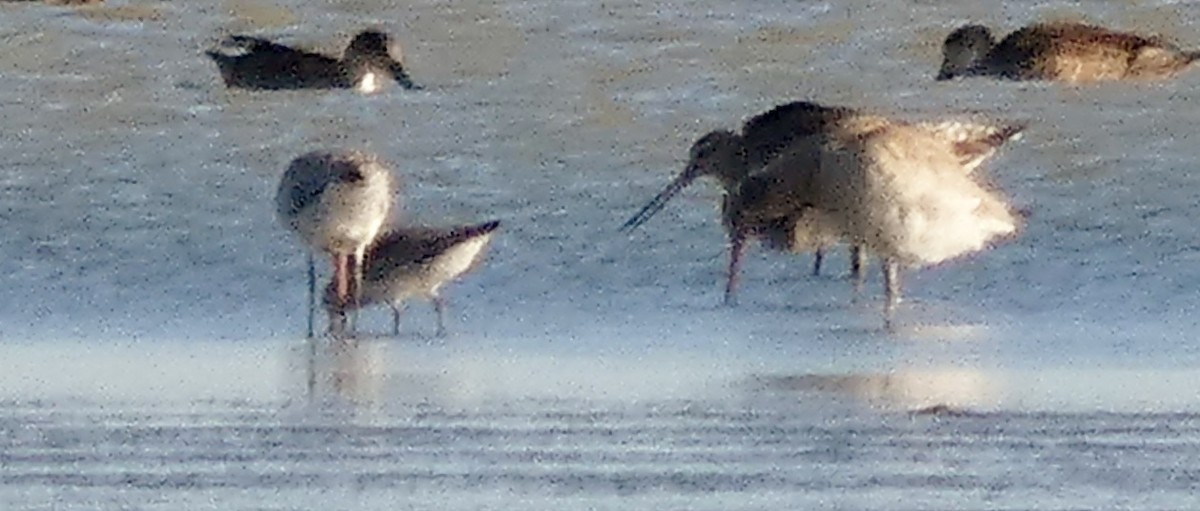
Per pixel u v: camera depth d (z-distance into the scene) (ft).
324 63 79.46
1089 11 94.68
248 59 80.59
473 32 87.76
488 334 53.26
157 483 37.50
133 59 84.12
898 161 55.06
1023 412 42.78
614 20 88.02
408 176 69.92
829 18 88.38
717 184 66.74
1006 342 51.37
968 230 55.57
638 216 64.80
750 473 37.99
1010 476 37.78
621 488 37.11
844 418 42.27
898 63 85.46
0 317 55.01
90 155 71.00
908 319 54.49
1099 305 56.13
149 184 67.82
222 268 60.08
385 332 53.93
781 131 63.93
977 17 90.63
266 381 46.88
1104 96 80.69
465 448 39.93
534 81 81.82
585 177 69.67
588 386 45.98
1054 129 74.18
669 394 44.93
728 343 51.47
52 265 59.88
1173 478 37.65
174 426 41.78
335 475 38.01
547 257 61.21
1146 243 61.93
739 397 44.55
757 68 84.07
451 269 55.77
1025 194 66.49
